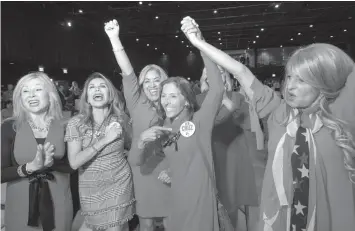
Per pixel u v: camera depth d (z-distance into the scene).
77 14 14.91
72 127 2.05
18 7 12.12
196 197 1.81
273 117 1.49
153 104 2.40
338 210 1.32
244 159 2.92
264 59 26.70
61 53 14.81
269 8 15.23
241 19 17.16
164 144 1.92
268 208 1.43
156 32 18.91
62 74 15.20
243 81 1.53
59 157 2.03
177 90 1.90
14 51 12.11
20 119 2.01
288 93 1.39
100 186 2.09
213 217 1.83
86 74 16.81
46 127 2.06
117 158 2.15
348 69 1.32
